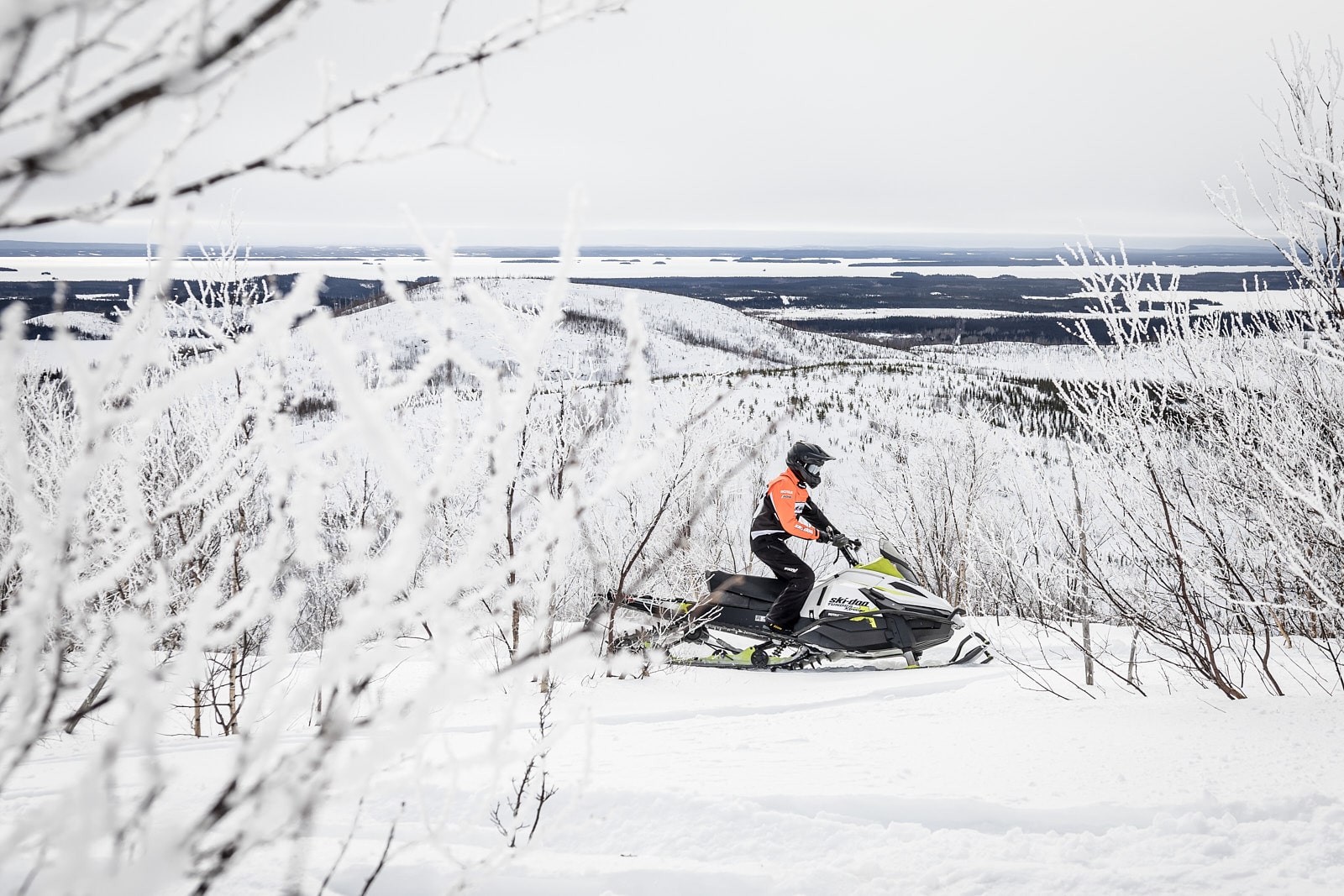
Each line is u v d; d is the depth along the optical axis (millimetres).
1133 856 2723
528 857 2805
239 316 4293
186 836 937
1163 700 4613
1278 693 4727
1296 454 4484
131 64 713
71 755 3766
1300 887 2465
